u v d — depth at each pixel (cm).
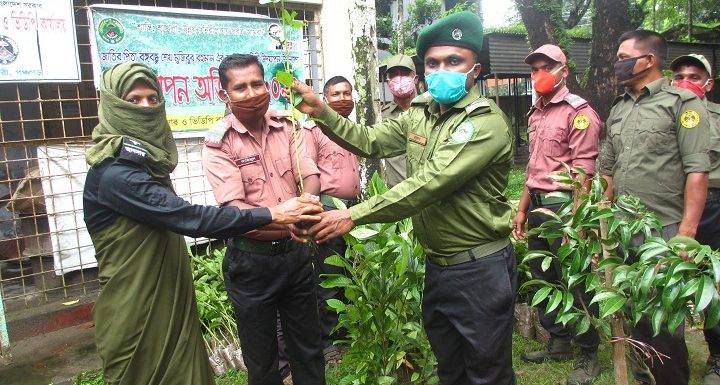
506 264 221
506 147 209
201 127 450
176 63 434
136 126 199
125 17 409
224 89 237
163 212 192
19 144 394
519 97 1528
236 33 459
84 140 418
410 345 288
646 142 276
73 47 392
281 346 326
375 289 263
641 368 228
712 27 1423
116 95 196
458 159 199
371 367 275
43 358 357
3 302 383
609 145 314
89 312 409
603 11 722
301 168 257
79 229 418
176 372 205
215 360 336
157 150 204
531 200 334
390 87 427
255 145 246
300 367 262
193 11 436
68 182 412
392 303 278
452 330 237
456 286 221
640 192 279
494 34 1134
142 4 443
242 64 229
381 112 441
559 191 312
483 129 202
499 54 1155
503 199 224
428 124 227
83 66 459
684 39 1439
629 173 284
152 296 201
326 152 366
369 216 205
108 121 199
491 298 217
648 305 168
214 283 388
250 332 245
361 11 394
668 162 272
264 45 473
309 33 509
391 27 1320
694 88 329
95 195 196
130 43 412
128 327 196
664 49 279
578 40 1237
